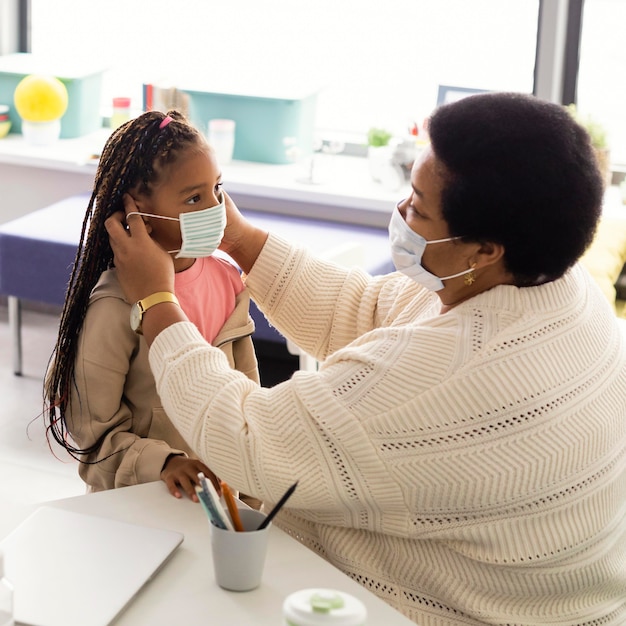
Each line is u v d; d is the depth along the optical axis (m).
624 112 3.66
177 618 1.06
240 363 1.59
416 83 3.77
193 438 1.21
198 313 1.46
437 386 1.14
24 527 1.20
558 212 1.12
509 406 1.12
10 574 1.10
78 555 1.14
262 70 3.95
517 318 1.17
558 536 1.17
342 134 4.07
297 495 1.17
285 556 1.19
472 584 1.21
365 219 3.66
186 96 3.77
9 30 4.26
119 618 1.06
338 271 1.60
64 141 4.01
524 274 1.18
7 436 3.05
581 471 1.16
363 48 3.80
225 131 3.73
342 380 1.17
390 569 1.24
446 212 1.16
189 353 1.24
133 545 1.17
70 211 3.54
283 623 1.02
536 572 1.19
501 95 1.16
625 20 3.54
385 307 1.52
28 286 3.27
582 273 1.31
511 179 1.11
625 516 1.28
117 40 4.11
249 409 1.19
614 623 1.26
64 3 4.17
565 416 1.14
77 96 4.00
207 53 3.98
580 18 3.57
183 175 1.34
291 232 3.48
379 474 1.15
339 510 1.21
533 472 1.14
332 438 1.15
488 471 1.14
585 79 3.66
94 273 1.41
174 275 1.43
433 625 1.22
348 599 0.96
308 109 3.85
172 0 3.95
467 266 1.21
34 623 1.02
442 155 1.15
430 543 1.22
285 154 3.84
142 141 1.35
